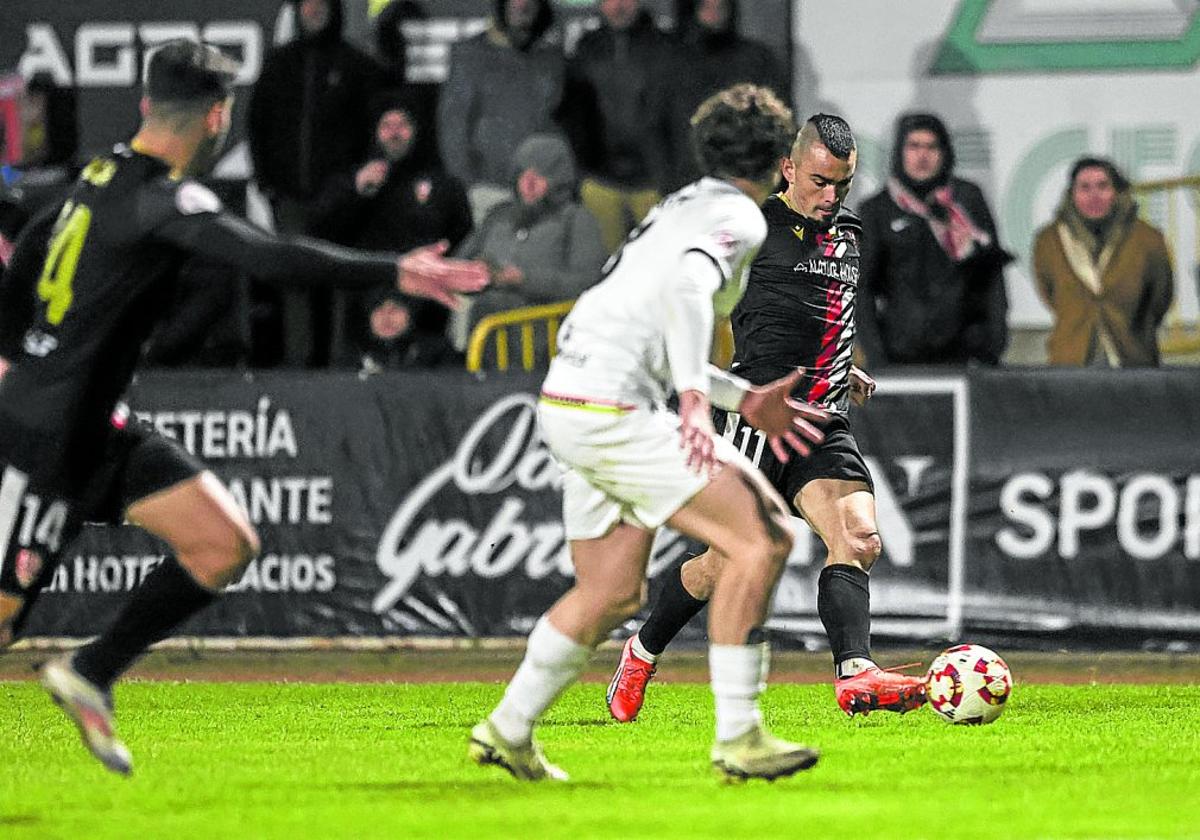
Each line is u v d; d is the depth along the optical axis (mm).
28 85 46625
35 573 19641
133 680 34812
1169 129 47562
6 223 41875
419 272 18078
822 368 26172
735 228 18719
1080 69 47750
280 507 39125
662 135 44812
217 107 19578
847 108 48281
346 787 20359
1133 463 37750
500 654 38875
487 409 38875
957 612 37969
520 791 20016
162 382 39156
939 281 41312
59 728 26906
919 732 25984
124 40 49531
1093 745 24453
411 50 48094
